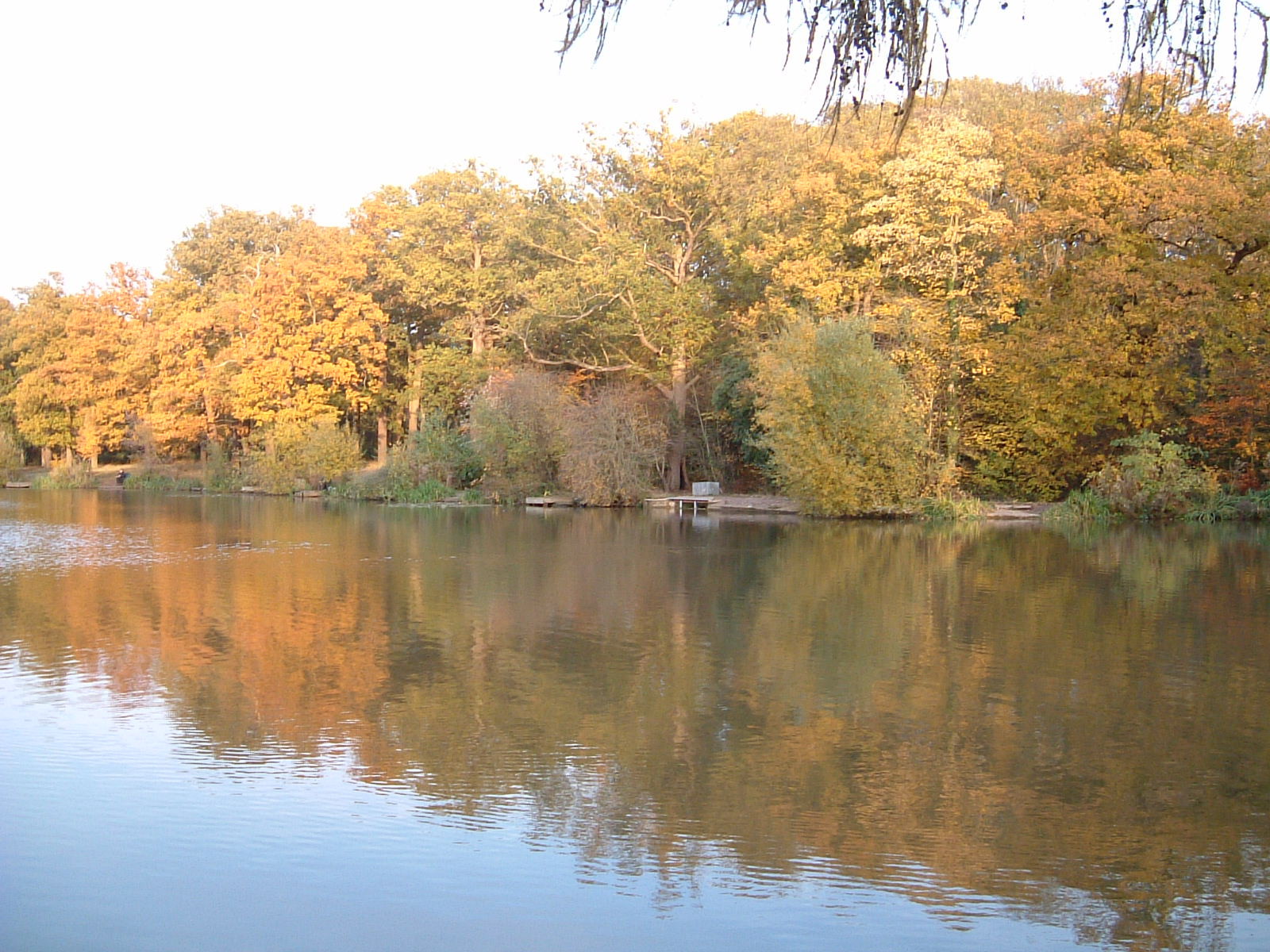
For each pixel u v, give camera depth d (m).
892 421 36.22
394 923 7.29
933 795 9.66
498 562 25.48
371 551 28.23
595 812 9.23
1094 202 35.53
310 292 55.81
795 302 42.81
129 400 66.62
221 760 10.49
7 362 77.75
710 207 48.75
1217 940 7.13
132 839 8.54
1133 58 5.06
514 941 7.07
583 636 16.45
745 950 6.98
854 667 14.39
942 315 39.09
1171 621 17.50
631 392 47.72
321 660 14.81
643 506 45.16
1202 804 9.48
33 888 7.71
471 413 48.41
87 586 21.59
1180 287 34.28
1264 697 12.92
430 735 11.34
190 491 59.31
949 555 26.59
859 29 5.07
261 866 8.12
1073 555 26.52
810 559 26.08
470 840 8.64
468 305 53.75
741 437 45.62
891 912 7.47
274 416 55.81
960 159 37.53
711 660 14.83
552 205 53.69
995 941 7.11
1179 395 37.00
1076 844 8.62
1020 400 37.94
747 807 9.38
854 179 40.81
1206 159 35.75
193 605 19.36
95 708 12.27
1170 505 35.88
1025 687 13.40
